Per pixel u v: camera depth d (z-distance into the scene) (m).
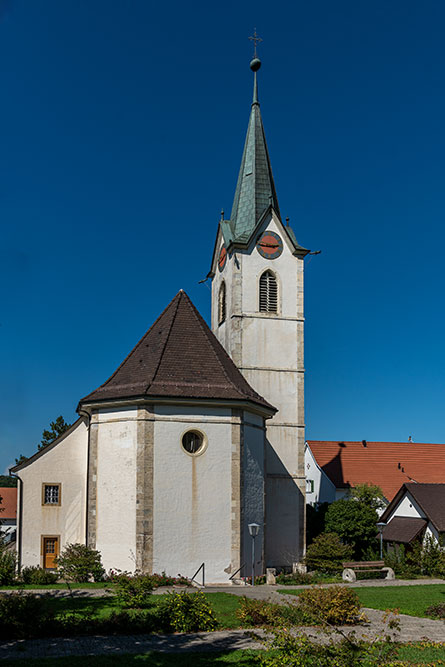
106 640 16.33
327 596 19.27
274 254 41.91
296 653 12.87
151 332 34.09
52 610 18.61
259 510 31.67
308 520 43.72
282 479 39.06
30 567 30.41
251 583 29.66
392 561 37.31
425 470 60.47
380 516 49.19
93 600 21.94
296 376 40.66
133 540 28.19
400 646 15.80
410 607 22.45
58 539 32.91
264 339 40.69
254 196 43.28
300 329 41.41
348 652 13.07
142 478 28.48
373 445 63.09
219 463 29.81
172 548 28.34
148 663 13.93
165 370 30.67
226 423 30.30
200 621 17.75
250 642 16.16
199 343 32.72
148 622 17.48
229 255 42.16
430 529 41.28
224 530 29.31
